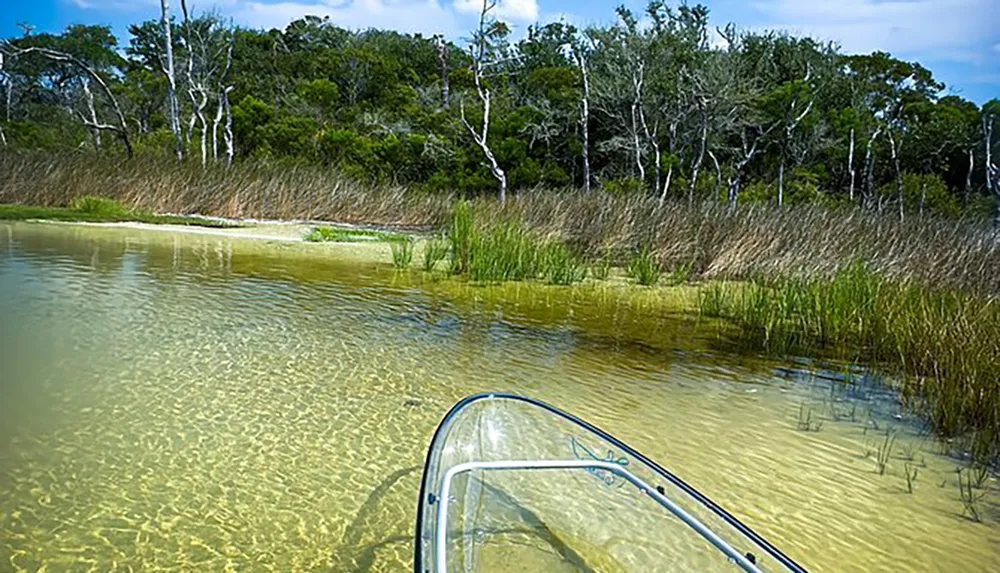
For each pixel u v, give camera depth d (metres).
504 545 2.88
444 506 2.94
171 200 18.66
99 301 7.64
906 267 11.34
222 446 4.23
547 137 33.47
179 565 3.09
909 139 36.72
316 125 33.59
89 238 12.95
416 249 14.45
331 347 6.48
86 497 3.58
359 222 20.42
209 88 33.62
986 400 5.26
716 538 2.96
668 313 9.27
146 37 45.31
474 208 15.80
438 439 3.43
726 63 31.75
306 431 4.53
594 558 2.85
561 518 3.08
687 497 3.26
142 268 9.98
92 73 26.92
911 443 5.04
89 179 18.30
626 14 33.31
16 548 3.13
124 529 3.33
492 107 34.50
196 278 9.48
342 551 3.28
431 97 40.09
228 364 5.75
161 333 6.53
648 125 33.44
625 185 28.06
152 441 4.24
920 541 3.72
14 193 17.56
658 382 6.17
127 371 5.41
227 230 15.91
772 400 5.86
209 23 34.44
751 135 35.53
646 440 4.82
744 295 9.65
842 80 38.75
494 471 3.32
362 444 4.39
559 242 13.88
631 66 32.28
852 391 6.19
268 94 40.03
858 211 14.97
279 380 5.45
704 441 4.87
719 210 14.61
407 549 3.33
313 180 21.19
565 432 3.75
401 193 22.17
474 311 8.62
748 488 4.20
